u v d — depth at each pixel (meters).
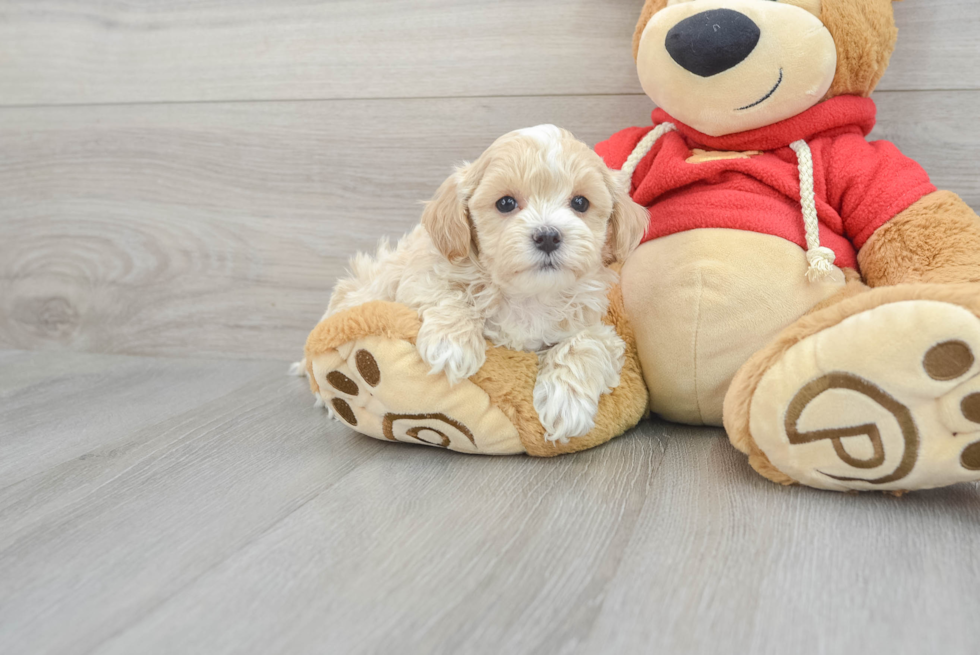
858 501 1.17
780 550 1.00
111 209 2.31
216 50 2.14
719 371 1.46
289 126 2.13
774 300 1.40
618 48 1.88
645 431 1.59
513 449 1.40
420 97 2.03
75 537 1.10
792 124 1.47
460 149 2.02
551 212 1.30
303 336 2.24
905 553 0.99
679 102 1.47
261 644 0.82
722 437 1.52
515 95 1.96
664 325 1.48
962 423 1.05
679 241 1.47
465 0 1.95
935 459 1.08
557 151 1.33
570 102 1.93
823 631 0.82
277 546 1.05
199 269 2.28
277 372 2.16
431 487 1.26
